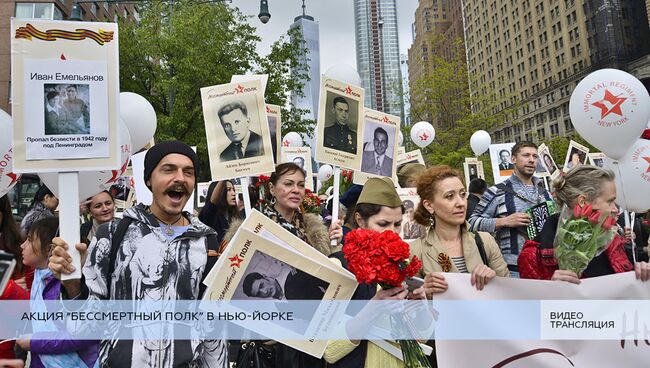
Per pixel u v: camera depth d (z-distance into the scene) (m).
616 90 3.76
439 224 3.01
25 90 2.44
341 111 3.97
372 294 2.57
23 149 2.42
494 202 4.67
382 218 2.72
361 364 2.43
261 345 2.83
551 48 69.12
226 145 3.63
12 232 3.21
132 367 2.15
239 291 2.34
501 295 2.57
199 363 2.29
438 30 104.00
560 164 33.69
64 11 29.39
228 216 4.61
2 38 27.30
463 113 24.98
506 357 2.54
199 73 18.64
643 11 55.50
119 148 2.55
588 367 2.53
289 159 9.38
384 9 157.62
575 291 2.57
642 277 2.59
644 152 3.91
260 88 3.68
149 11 20.41
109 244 2.27
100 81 2.56
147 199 5.27
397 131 4.48
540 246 2.85
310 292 2.39
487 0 86.69
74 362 2.56
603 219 2.59
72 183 2.48
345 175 6.25
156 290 2.23
